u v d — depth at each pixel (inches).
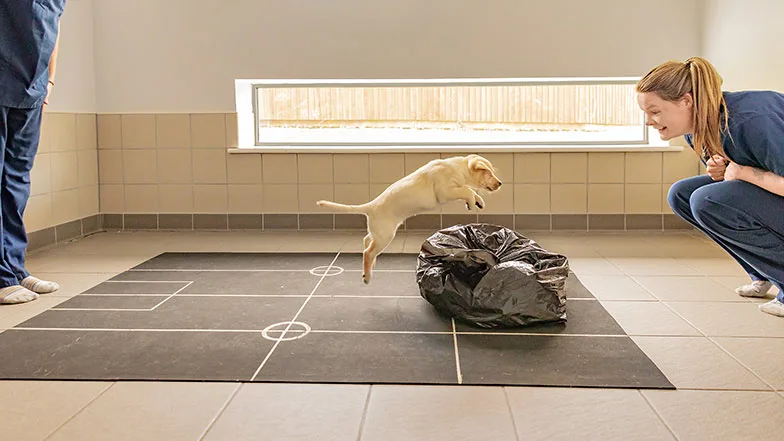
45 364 74.2
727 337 81.6
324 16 162.9
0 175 100.7
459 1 159.9
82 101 164.4
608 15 158.1
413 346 79.4
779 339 80.4
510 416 60.6
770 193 81.0
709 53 153.1
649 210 164.4
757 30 129.2
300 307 96.7
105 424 59.7
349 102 172.1
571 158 164.2
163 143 170.7
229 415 61.4
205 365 73.7
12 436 57.4
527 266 87.6
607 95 168.7
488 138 171.3
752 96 77.7
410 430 58.1
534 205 166.1
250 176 170.2
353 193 169.0
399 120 171.8
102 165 172.2
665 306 96.0
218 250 144.1
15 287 101.9
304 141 174.1
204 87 167.8
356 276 116.9
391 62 162.9
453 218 167.2
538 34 159.5
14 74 98.7
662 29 157.8
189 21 165.9
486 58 160.9
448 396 65.2
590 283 110.7
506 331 84.9
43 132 147.3
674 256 133.9
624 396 64.7
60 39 153.9
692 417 60.0
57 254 140.2
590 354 76.1
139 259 134.1
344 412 61.7
